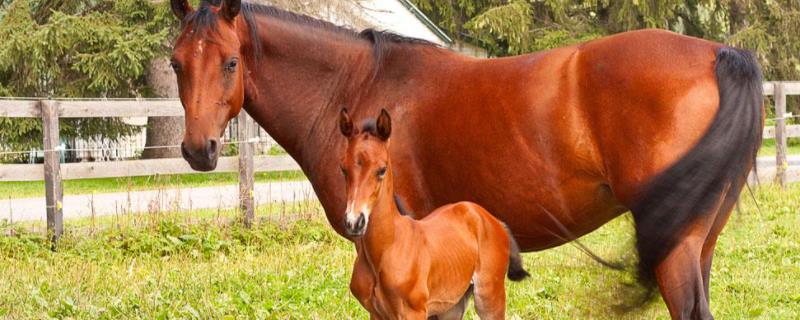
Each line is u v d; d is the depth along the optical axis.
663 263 4.62
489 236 5.18
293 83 5.73
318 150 5.71
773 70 28.69
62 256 9.32
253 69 5.69
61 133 20.67
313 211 11.23
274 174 18.36
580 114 4.88
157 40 19.38
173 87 21.92
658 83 4.70
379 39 5.69
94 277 8.22
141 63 20.23
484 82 5.22
